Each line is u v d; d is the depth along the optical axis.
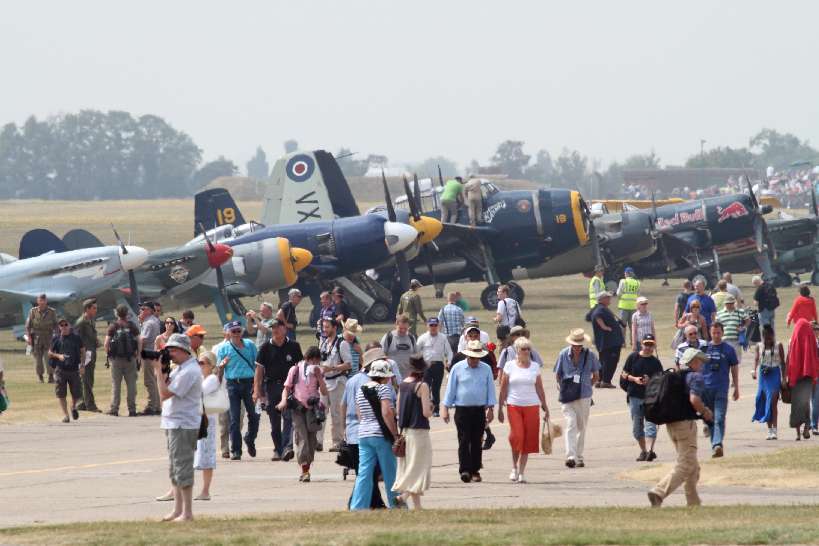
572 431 71.44
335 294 112.31
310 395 66.81
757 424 88.38
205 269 164.62
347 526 48.31
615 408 97.62
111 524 50.72
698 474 54.38
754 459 70.75
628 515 50.66
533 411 66.31
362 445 56.00
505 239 199.88
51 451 80.69
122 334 98.75
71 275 158.75
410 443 55.91
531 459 75.56
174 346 52.66
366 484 55.88
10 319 163.12
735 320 103.56
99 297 160.12
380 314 185.88
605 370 109.38
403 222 188.62
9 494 63.28
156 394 100.75
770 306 135.25
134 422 95.75
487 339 85.88
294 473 70.31
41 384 120.56
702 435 83.38
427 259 192.12
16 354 154.62
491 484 65.31
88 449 81.56
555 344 142.00
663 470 68.88
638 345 107.88
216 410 60.41
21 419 97.19
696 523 47.41
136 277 162.88
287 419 69.75
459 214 199.88
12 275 159.00
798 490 61.00
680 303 119.62
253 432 77.00
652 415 53.78
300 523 49.59
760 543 42.19
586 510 52.75
